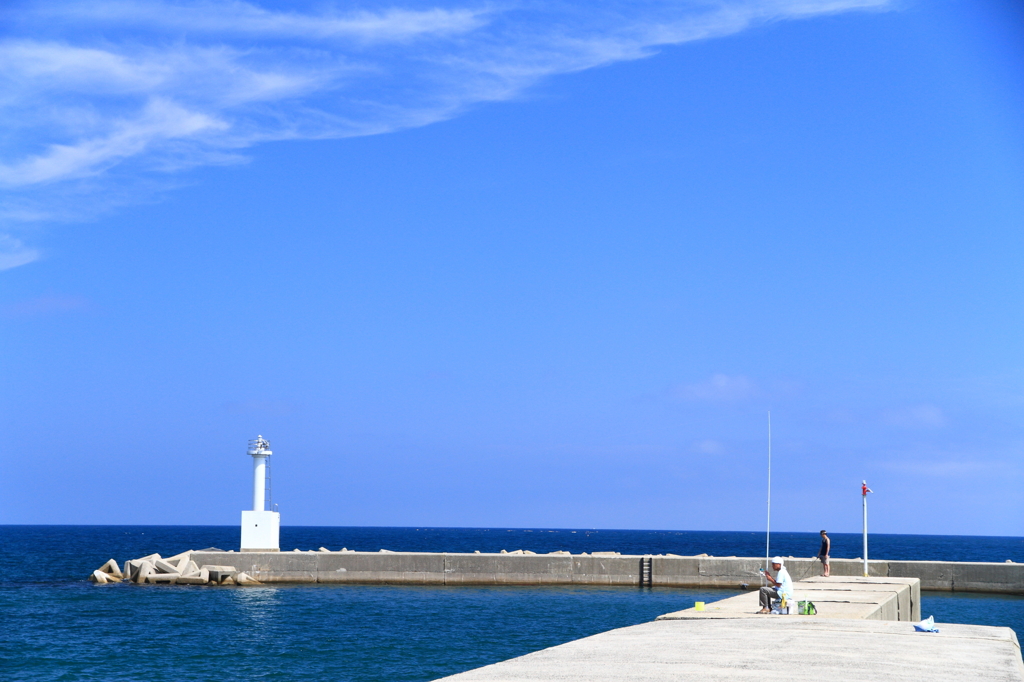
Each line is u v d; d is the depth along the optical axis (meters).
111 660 28.41
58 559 91.50
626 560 50.62
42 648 30.66
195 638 32.62
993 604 42.94
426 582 51.69
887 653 13.11
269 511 54.84
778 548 167.12
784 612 19.27
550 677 10.82
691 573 49.81
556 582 51.00
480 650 29.92
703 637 14.99
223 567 52.34
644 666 11.73
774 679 10.73
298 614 39.41
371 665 27.34
